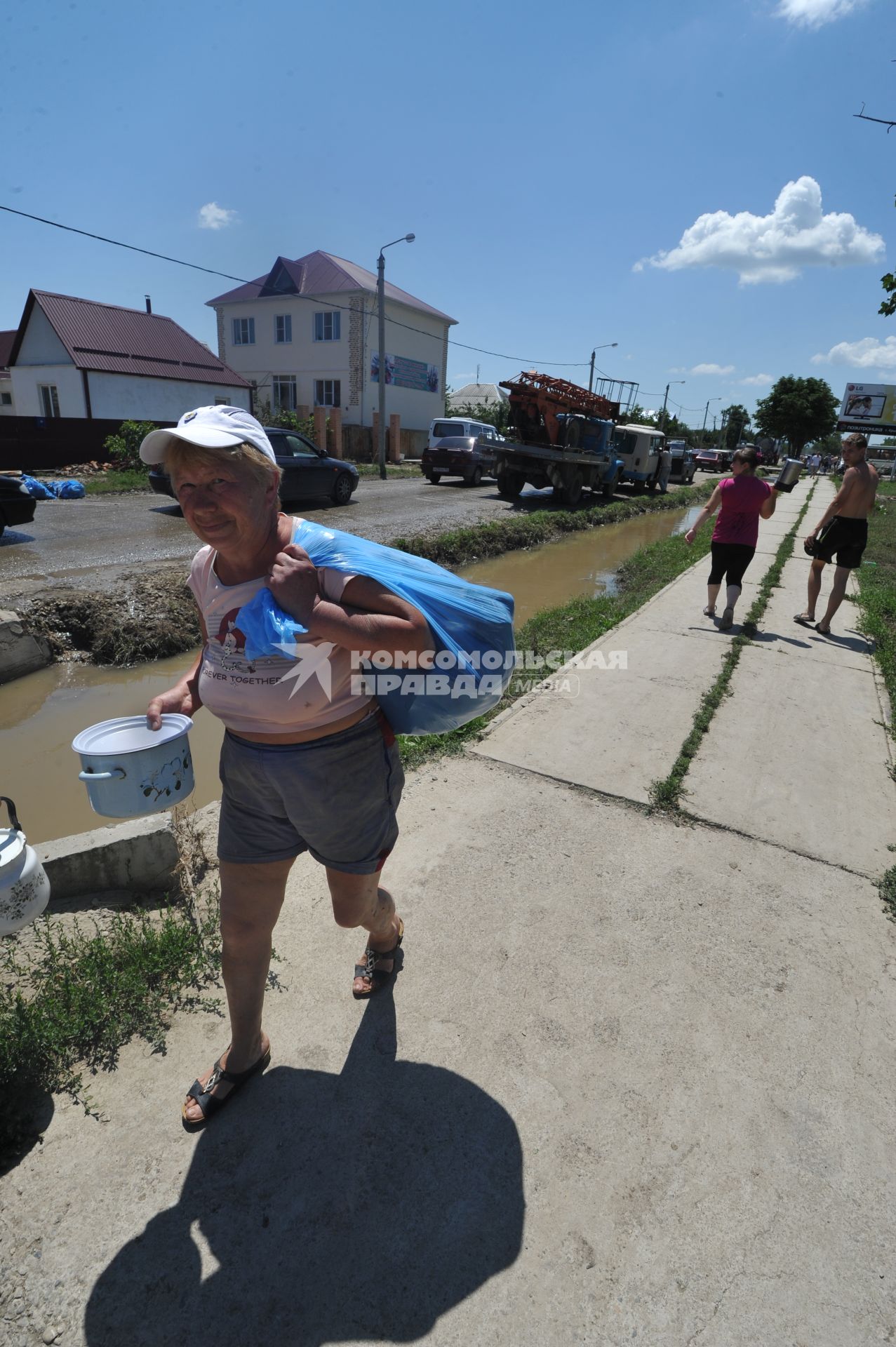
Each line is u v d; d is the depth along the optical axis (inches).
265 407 1234.0
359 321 1299.2
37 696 227.6
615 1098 80.3
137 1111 77.2
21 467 776.9
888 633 264.4
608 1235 66.7
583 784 147.1
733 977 98.4
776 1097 81.0
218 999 91.6
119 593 278.2
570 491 704.4
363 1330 59.2
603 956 101.0
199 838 120.2
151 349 1008.2
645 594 345.1
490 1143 74.9
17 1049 79.0
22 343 964.6
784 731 178.2
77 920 102.3
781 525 609.3
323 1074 82.0
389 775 74.6
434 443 940.0
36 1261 63.6
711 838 131.0
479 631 71.4
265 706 64.1
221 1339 58.6
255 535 61.8
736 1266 64.6
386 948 93.0
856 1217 69.2
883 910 113.8
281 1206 68.4
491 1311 60.7
